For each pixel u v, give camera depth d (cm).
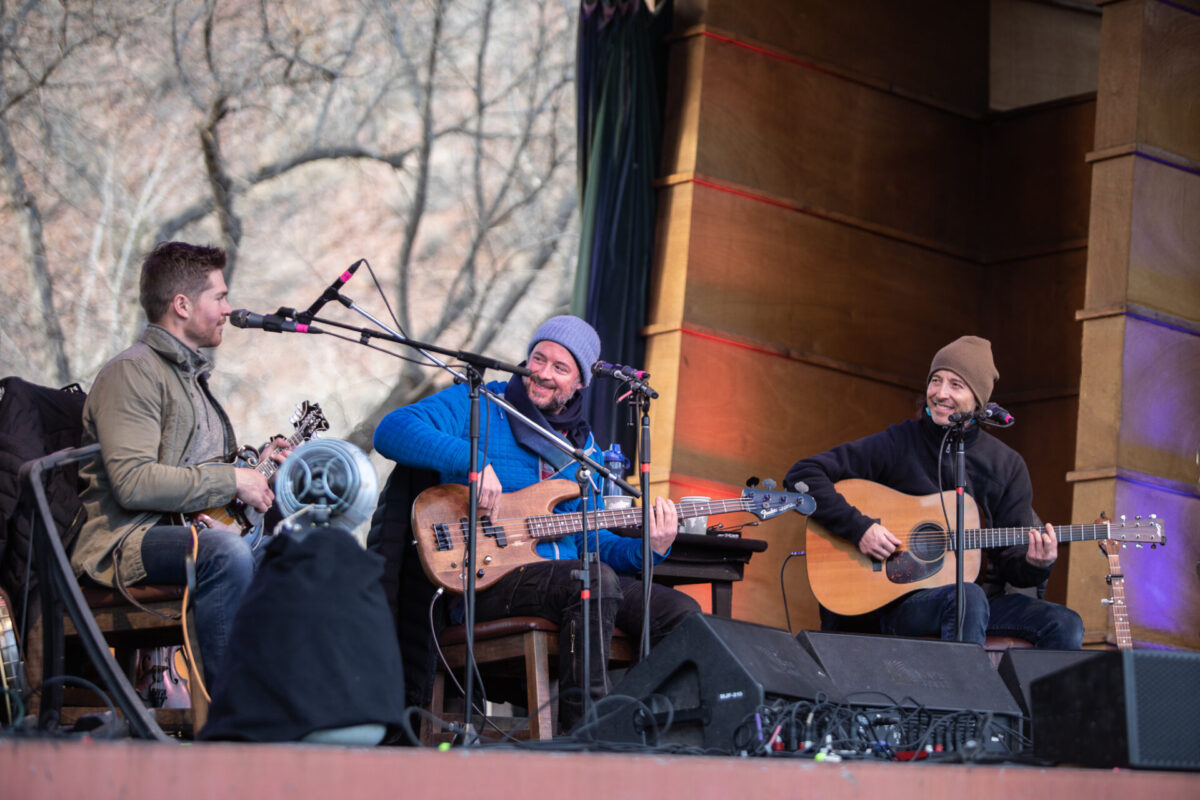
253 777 261
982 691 460
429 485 574
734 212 927
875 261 988
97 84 786
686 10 945
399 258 848
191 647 448
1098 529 638
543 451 589
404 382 839
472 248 868
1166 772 339
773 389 926
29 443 497
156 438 486
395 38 862
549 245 888
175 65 804
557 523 562
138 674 571
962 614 568
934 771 316
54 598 400
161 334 504
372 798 269
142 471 469
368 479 381
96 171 780
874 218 991
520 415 521
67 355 763
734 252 923
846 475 683
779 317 937
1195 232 869
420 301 850
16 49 771
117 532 473
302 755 265
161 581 463
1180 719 342
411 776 272
